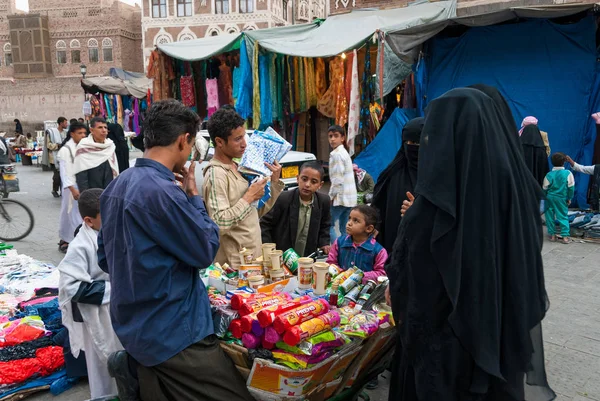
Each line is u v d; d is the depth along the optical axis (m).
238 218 2.88
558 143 8.30
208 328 2.19
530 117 7.84
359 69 8.27
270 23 30.84
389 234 3.54
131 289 2.02
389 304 2.69
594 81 7.94
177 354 2.06
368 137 8.66
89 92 15.91
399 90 9.48
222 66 9.70
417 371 2.17
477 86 2.38
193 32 31.33
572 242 6.96
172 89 10.17
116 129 7.96
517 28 8.23
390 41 7.33
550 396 2.27
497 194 2.06
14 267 5.36
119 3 37.50
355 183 6.99
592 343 3.89
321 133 10.28
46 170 16.75
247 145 3.19
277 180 3.33
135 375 2.20
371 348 2.53
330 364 2.31
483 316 2.02
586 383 3.33
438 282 2.11
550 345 3.87
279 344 2.23
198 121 2.24
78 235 2.97
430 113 2.16
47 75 38.66
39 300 4.36
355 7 14.48
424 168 2.11
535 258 2.15
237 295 2.40
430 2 10.77
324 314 2.31
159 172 2.09
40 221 8.80
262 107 8.79
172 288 2.06
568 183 6.82
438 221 2.06
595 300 4.77
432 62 9.00
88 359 3.03
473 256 2.02
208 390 2.15
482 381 2.06
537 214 2.25
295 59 8.97
